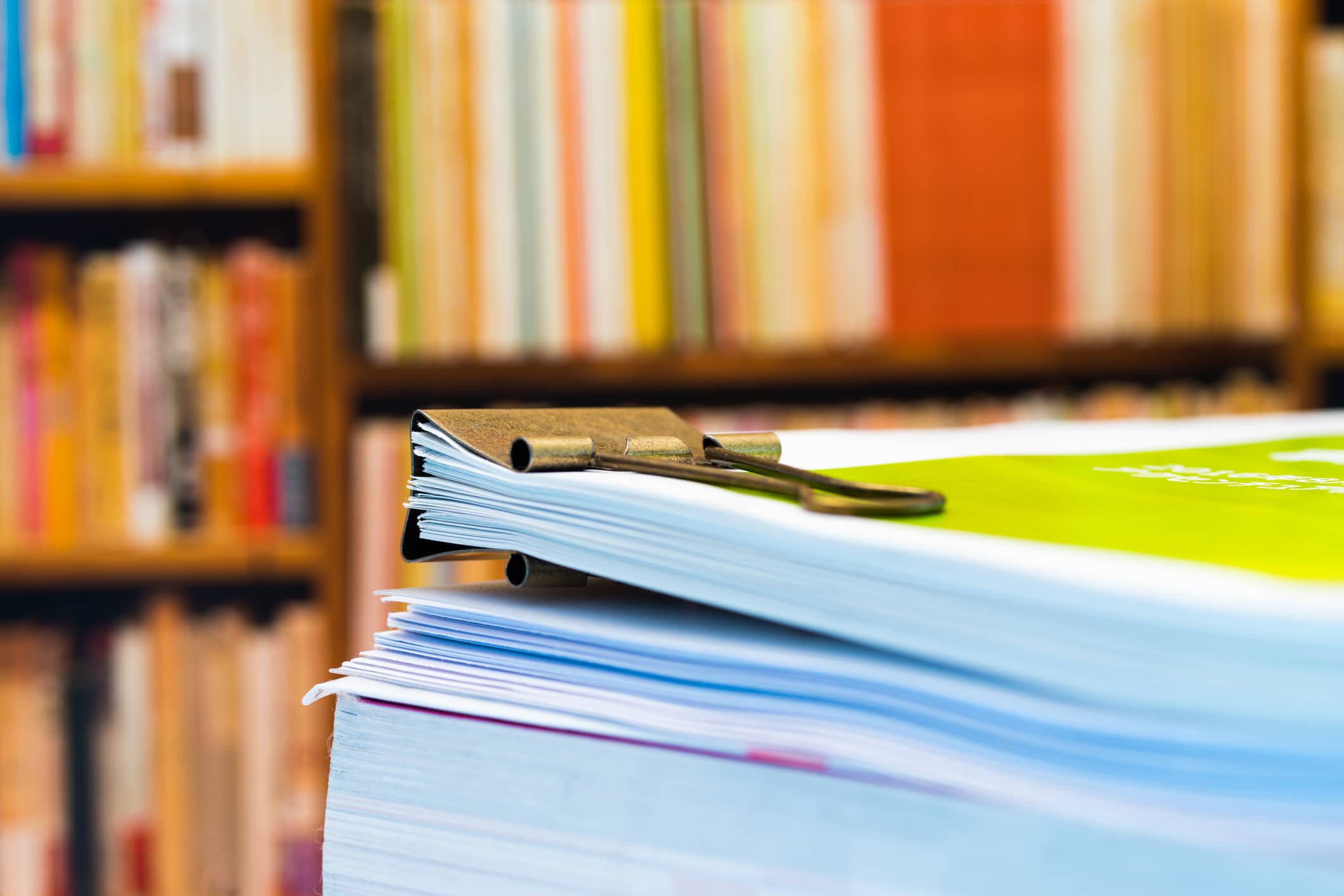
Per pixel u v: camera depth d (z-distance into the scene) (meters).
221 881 1.05
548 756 0.19
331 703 1.07
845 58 1.06
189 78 1.06
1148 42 1.07
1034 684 0.15
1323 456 0.32
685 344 1.06
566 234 1.05
